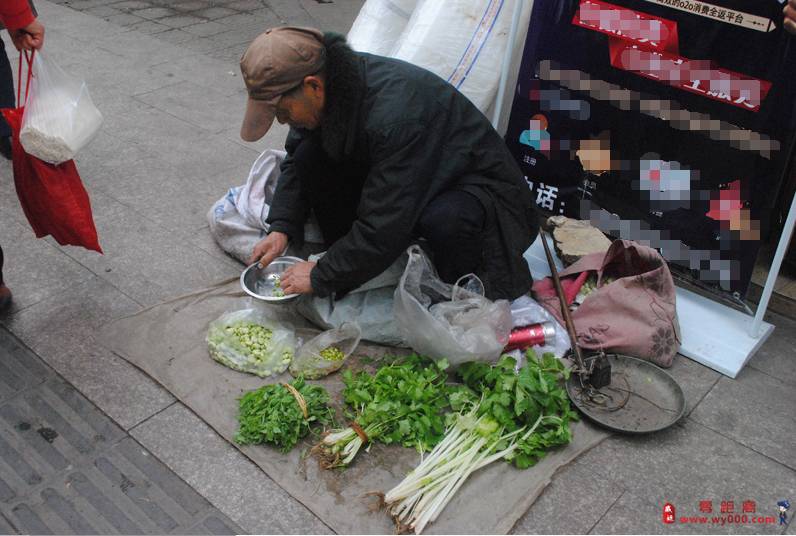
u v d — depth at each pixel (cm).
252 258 291
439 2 329
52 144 258
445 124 257
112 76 509
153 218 357
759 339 288
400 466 232
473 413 239
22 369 267
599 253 304
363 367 271
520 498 223
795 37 254
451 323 261
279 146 429
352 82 239
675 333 276
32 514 215
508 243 274
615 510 223
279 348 267
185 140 430
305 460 233
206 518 216
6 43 550
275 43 228
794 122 261
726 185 283
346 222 296
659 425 249
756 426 254
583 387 258
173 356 272
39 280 311
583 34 301
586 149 315
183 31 602
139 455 236
